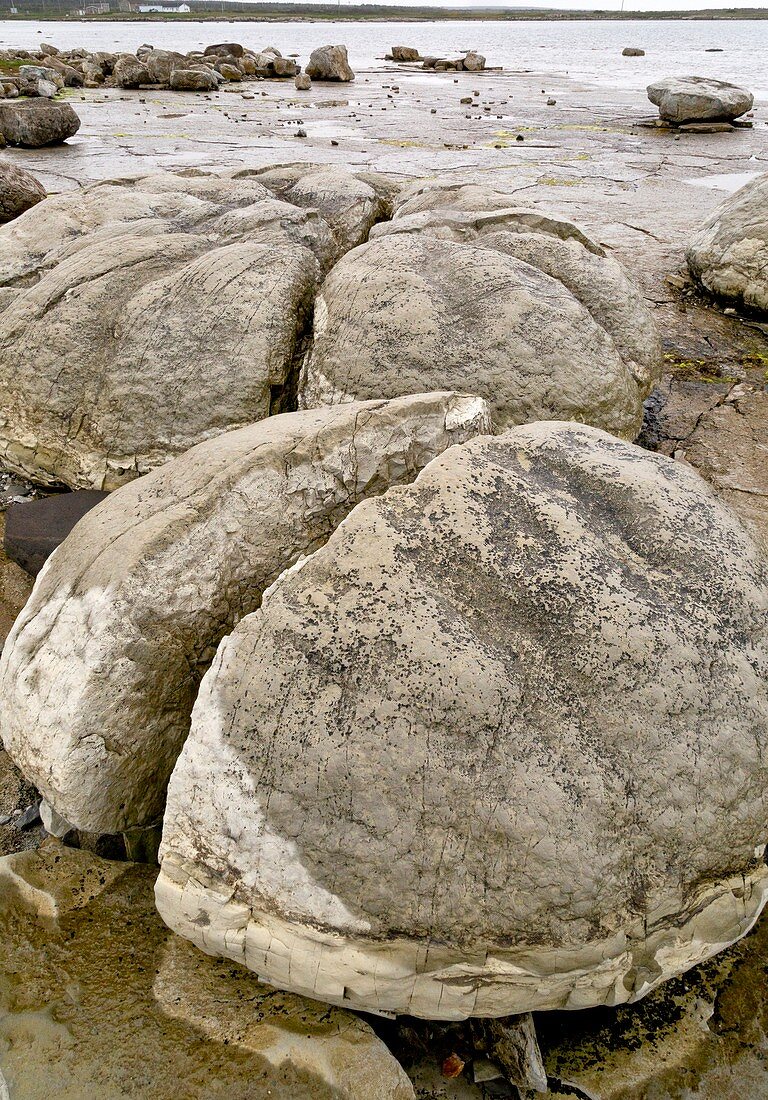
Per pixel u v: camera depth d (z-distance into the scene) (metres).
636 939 1.29
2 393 2.55
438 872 1.25
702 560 1.52
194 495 1.66
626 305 2.54
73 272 2.54
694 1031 1.44
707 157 7.41
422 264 2.43
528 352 2.24
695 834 1.33
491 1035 1.39
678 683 1.37
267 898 1.30
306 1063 1.31
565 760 1.30
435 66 17.05
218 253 2.50
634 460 1.70
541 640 1.39
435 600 1.41
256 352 2.34
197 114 10.04
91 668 1.52
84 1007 1.37
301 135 8.30
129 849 1.61
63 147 7.79
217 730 1.35
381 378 2.26
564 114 10.18
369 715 1.31
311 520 1.72
